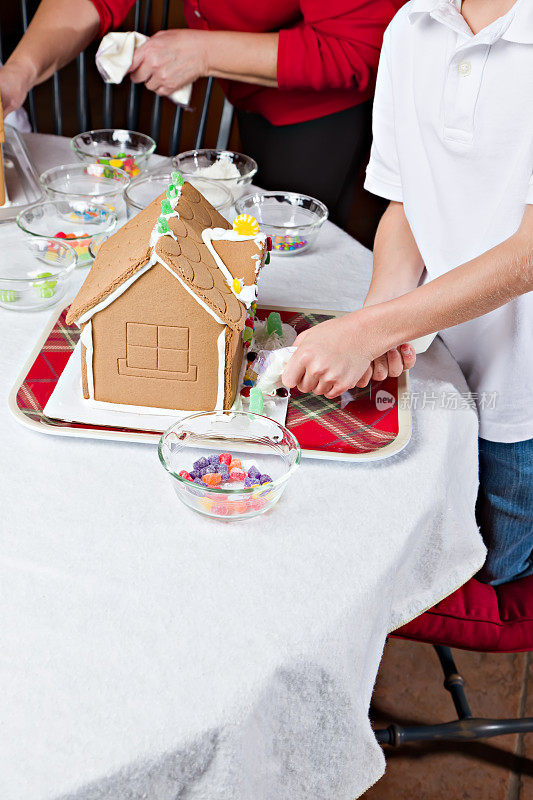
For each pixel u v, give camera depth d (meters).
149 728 0.70
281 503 0.94
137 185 1.52
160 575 0.83
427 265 1.30
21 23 2.63
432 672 1.76
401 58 1.20
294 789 0.85
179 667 0.75
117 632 0.78
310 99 1.82
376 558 0.88
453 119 1.13
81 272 1.34
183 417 1.03
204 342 0.99
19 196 1.48
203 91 2.74
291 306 1.30
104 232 1.37
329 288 1.37
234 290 1.02
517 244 0.96
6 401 1.06
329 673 0.80
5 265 1.29
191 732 0.70
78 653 0.75
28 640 0.76
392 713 1.67
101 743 0.69
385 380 1.14
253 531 0.90
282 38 1.69
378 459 1.00
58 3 1.71
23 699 0.71
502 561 1.38
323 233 1.54
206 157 1.64
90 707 0.71
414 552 0.98
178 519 0.90
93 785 0.67
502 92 1.08
